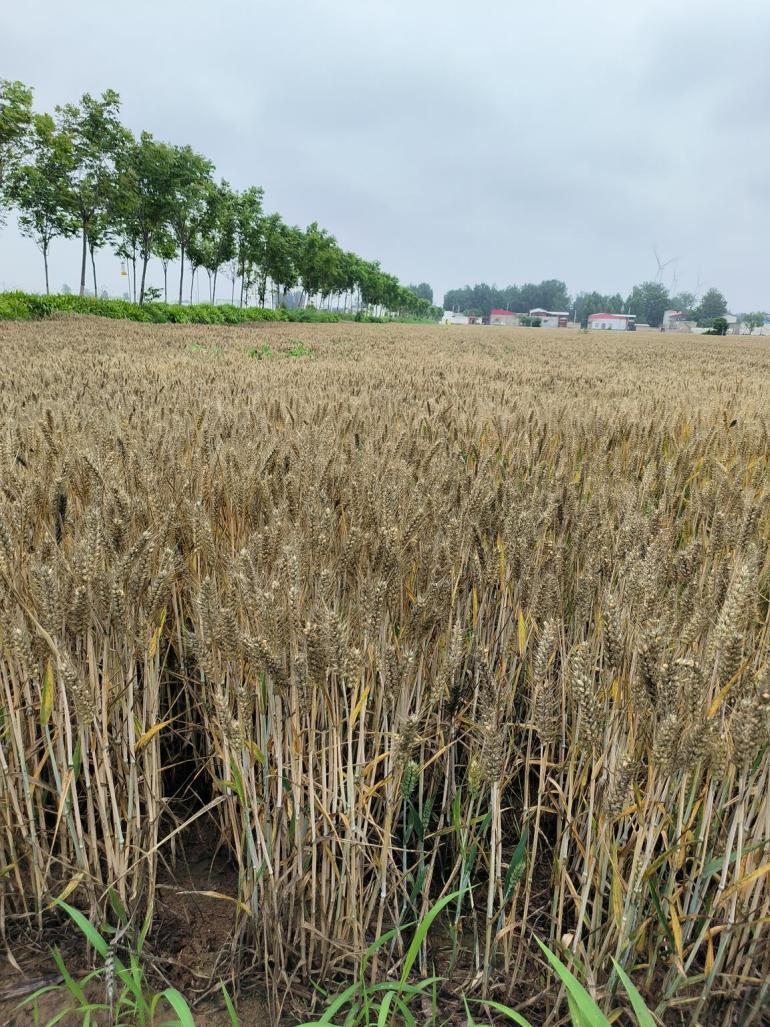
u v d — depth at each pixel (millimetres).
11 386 8062
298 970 2227
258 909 2252
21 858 2422
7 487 3199
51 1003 2146
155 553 2732
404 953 2271
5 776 2258
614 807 1740
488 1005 2100
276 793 2266
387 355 22469
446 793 2551
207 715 2627
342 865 2252
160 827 2893
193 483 3504
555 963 1706
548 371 17000
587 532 3016
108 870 2273
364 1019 2047
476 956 2201
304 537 2684
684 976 1910
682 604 2402
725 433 6020
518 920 2400
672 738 1651
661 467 4805
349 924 2217
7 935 2350
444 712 2432
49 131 43469
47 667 2088
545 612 2514
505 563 2922
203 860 2762
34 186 45000
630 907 1946
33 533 2969
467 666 2797
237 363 14570
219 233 68750
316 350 24562
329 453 3826
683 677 1746
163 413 5453
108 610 2137
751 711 1619
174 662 3293
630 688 2090
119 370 10555
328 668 1928
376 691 2613
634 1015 1945
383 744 2504
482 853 2250
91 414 5047
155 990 2186
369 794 2164
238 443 4133
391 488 3121
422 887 2305
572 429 5297
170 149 56625
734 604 1815
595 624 2758
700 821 2209
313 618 2090
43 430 3941
